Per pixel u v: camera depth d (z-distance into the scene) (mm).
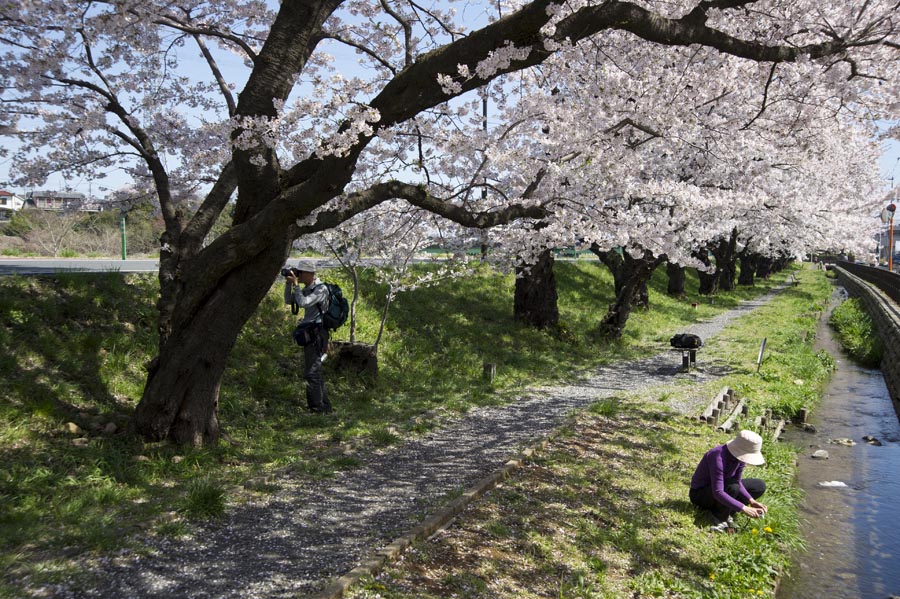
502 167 8391
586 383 12562
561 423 9023
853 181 22719
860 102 9133
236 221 6660
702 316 26172
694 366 14656
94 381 7191
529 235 10398
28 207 25234
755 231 23297
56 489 5156
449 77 5867
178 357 6488
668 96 9086
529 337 15352
